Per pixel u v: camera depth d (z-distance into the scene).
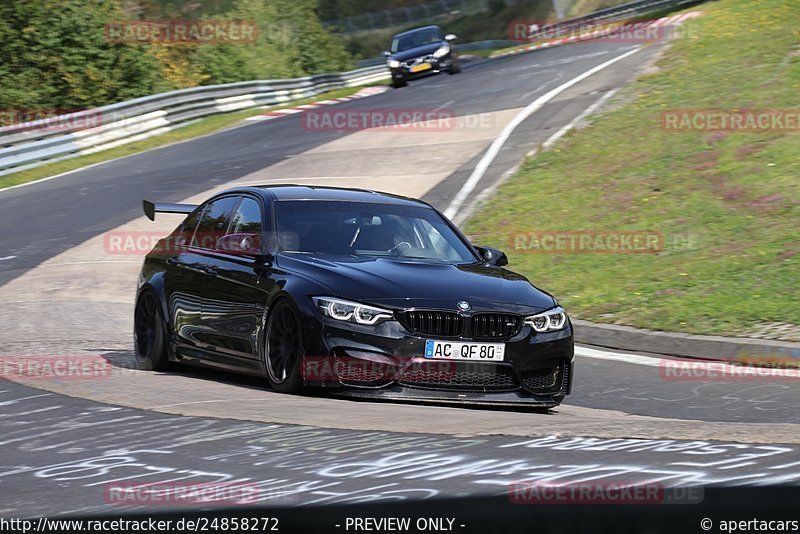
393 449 18.97
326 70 189.75
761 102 69.25
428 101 106.88
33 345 34.25
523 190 62.06
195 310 29.23
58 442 19.89
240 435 20.20
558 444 19.52
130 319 41.94
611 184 59.59
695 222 51.28
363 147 85.00
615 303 42.69
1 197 80.00
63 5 122.25
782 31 91.12
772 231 48.06
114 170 90.50
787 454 18.62
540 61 131.62
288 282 25.94
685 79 81.69
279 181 75.12
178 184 78.69
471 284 26.36
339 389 24.81
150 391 25.44
